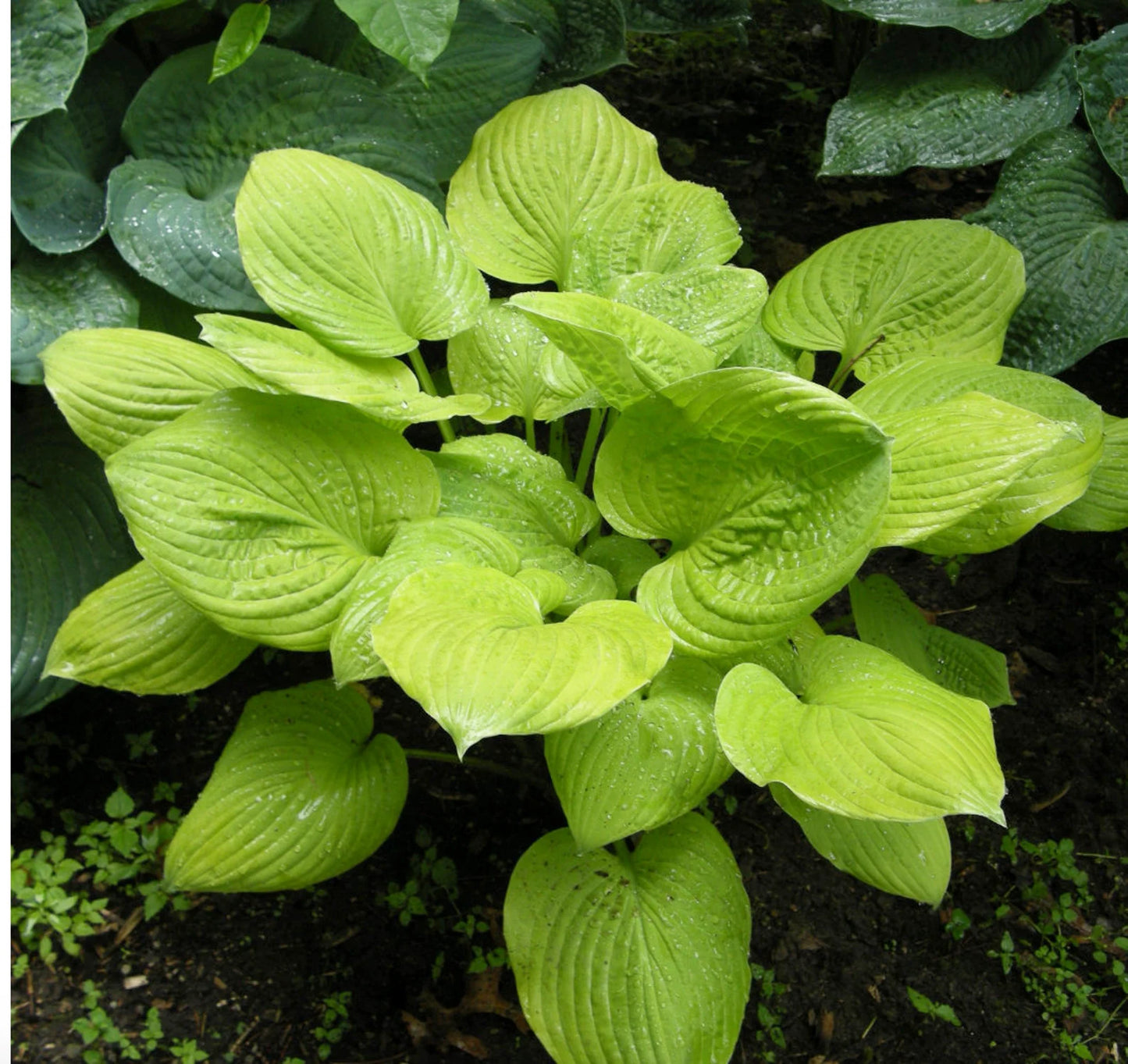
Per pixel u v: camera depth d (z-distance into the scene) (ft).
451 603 2.40
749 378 2.45
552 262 3.68
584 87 3.80
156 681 2.91
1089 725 3.91
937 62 4.40
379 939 3.26
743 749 2.30
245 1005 3.09
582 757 2.60
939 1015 3.21
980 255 3.52
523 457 3.19
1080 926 3.44
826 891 3.49
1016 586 4.27
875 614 3.24
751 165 5.45
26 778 3.44
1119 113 4.06
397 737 3.71
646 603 2.66
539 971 2.68
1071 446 3.02
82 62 3.21
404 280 3.14
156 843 3.26
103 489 3.40
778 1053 3.15
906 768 2.26
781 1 6.31
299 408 2.77
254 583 2.62
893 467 2.72
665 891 2.78
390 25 3.02
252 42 3.18
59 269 3.34
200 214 3.37
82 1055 2.91
